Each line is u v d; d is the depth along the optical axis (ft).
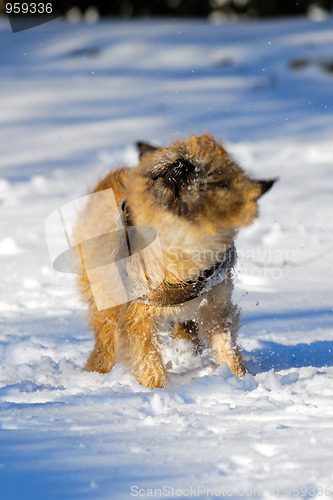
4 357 30.63
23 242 52.75
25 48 156.35
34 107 107.76
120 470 16.20
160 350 26.04
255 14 194.90
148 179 23.15
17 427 19.84
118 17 203.41
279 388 23.82
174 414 20.89
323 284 42.01
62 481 15.57
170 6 202.59
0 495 14.82
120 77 126.72
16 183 70.44
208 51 140.56
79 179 69.77
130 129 89.45
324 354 29.53
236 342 27.71
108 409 21.57
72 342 32.24
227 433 18.95
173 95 109.09
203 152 23.54
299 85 111.55
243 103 100.94
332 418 20.44
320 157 74.02
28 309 38.40
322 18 180.96
